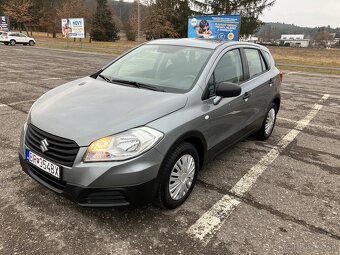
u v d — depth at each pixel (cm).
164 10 4656
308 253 289
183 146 326
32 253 269
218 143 397
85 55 2545
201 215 334
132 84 384
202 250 284
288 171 455
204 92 365
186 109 336
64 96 354
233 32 2220
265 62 550
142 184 288
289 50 5672
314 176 445
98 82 395
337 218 346
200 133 348
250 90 460
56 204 337
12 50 2755
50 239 286
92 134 284
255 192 389
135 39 7212
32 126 320
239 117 438
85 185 278
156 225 313
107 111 311
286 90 1153
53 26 7062
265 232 314
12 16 6316
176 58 416
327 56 3991
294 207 362
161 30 4659
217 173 434
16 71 1326
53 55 2362
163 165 303
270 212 349
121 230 303
